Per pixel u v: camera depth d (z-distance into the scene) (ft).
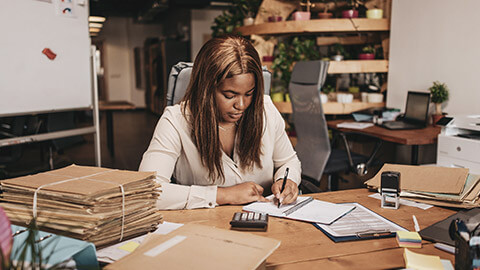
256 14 15.19
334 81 14.71
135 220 3.50
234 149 5.13
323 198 4.77
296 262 3.08
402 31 12.01
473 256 2.68
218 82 4.34
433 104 10.98
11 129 11.03
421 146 11.66
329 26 12.51
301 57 13.65
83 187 3.23
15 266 2.26
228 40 4.35
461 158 7.27
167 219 4.07
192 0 28.22
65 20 9.36
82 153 20.38
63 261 2.49
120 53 49.62
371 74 13.96
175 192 4.42
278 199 4.41
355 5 13.32
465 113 9.91
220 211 4.33
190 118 4.86
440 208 4.36
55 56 9.17
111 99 49.93
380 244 3.41
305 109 9.63
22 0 8.36
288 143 5.80
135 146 22.41
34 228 2.49
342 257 3.17
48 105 9.12
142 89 48.08
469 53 9.67
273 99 13.99
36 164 17.15
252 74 4.36
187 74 5.36
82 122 32.68
